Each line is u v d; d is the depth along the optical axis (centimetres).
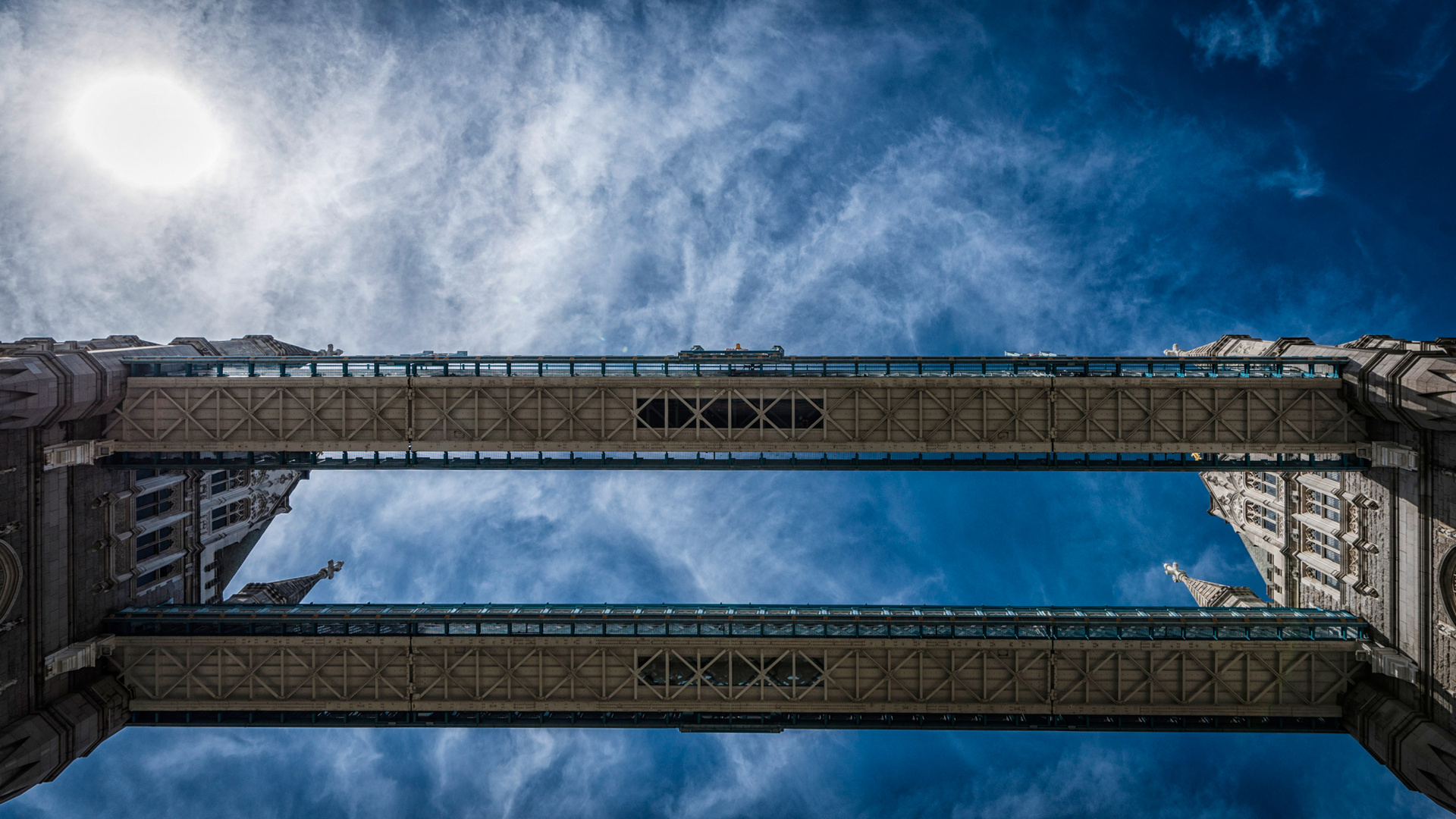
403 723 4069
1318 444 3625
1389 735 3522
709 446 3766
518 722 4103
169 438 3700
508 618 4075
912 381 3772
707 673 4156
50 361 3338
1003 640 3956
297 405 3772
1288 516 4575
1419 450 3425
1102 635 3966
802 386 3809
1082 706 3953
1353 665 3850
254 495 5394
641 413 3884
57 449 3391
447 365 3850
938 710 3997
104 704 3778
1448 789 3228
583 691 4084
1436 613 3391
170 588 4472
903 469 3872
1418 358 3316
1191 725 3969
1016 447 3731
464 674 4078
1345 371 3697
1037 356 3888
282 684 3994
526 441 3769
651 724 4091
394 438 3778
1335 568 4119
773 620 4094
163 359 3766
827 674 4059
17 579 3362
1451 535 3291
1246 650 3888
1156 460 3838
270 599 5366
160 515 4359
